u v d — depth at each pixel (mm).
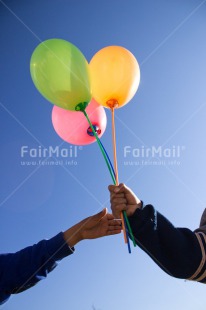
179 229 1049
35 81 1224
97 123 1312
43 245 1256
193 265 988
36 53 1221
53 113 1351
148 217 1017
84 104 1227
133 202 1059
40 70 1193
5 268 1241
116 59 1240
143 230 1007
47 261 1241
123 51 1278
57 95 1197
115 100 1254
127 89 1247
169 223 1028
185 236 1025
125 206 1042
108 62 1236
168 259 1006
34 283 1250
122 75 1231
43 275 1251
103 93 1243
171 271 1014
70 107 1229
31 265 1234
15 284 1241
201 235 1022
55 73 1180
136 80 1272
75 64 1194
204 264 987
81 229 1255
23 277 1235
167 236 1004
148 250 1018
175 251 991
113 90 1233
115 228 1267
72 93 1188
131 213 1036
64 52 1198
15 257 1257
